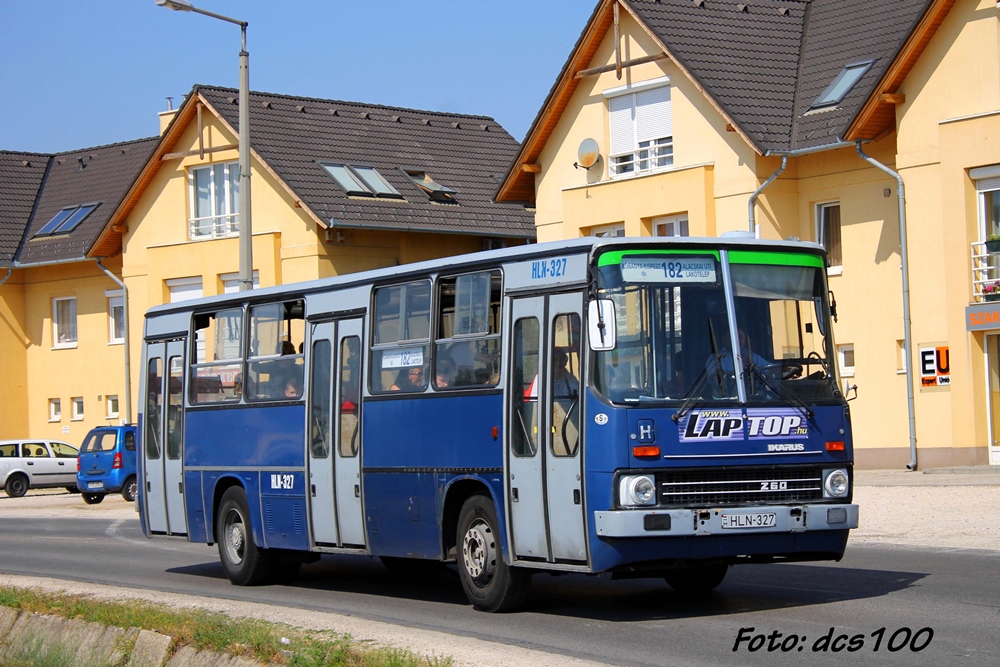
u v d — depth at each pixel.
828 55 31.58
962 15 26.47
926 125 27.11
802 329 12.59
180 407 18.86
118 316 48.00
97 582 18.22
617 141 33.00
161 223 43.41
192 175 42.69
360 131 43.88
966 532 18.03
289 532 16.44
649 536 11.55
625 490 11.60
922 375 27.30
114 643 12.12
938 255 27.03
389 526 14.68
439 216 41.06
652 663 10.18
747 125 29.34
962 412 26.48
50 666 12.55
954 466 26.34
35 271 50.09
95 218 48.78
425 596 15.51
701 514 11.66
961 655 10.06
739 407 12.04
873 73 29.84
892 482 24.48
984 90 26.23
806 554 12.24
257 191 40.53
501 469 12.99
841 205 29.31
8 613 14.06
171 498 19.02
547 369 12.47
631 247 12.11
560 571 12.22
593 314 11.62
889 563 15.91
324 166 40.72
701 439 11.86
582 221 33.12
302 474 16.20
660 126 31.98
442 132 46.56
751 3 33.84
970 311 26.23
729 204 30.19
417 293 14.50
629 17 32.34
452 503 13.89
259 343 17.33
